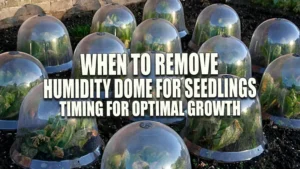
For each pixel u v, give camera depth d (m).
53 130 3.17
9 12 4.67
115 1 5.21
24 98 3.32
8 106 3.46
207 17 4.36
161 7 4.59
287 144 3.44
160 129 2.99
